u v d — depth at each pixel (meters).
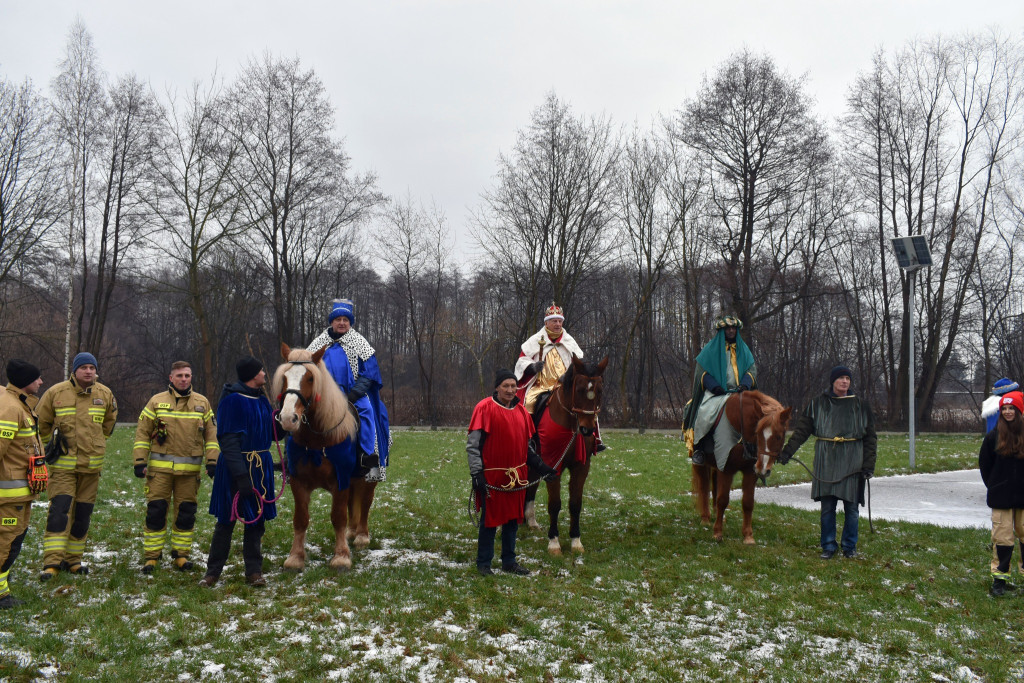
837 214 32.28
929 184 34.53
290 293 36.50
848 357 43.28
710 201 32.16
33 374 5.62
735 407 8.20
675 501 11.41
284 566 6.57
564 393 7.36
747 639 5.26
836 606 6.00
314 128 35.06
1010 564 7.10
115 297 44.94
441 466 15.92
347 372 6.98
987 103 32.72
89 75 30.61
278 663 4.47
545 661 4.66
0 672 4.07
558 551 7.56
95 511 9.06
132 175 33.88
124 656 4.46
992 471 6.57
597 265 35.78
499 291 40.22
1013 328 35.53
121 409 39.25
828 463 7.87
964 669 4.81
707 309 38.41
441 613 5.45
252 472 6.05
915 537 8.86
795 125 30.66
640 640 5.16
